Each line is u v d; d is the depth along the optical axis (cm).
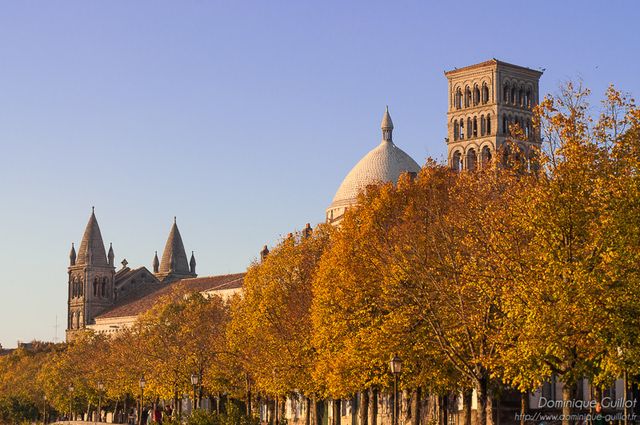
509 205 7312
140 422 16850
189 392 17225
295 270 13450
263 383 12850
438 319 8162
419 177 10756
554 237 6762
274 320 13000
